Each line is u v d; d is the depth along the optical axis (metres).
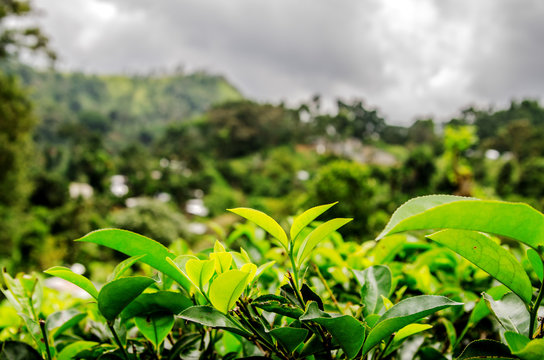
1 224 21.02
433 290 1.40
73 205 30.59
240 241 1.68
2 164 22.12
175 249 1.53
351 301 1.29
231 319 0.79
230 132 86.75
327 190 14.66
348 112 103.06
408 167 37.72
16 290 1.02
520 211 0.64
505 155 66.69
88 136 83.81
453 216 0.66
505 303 0.92
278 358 0.84
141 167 67.19
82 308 1.28
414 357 1.06
